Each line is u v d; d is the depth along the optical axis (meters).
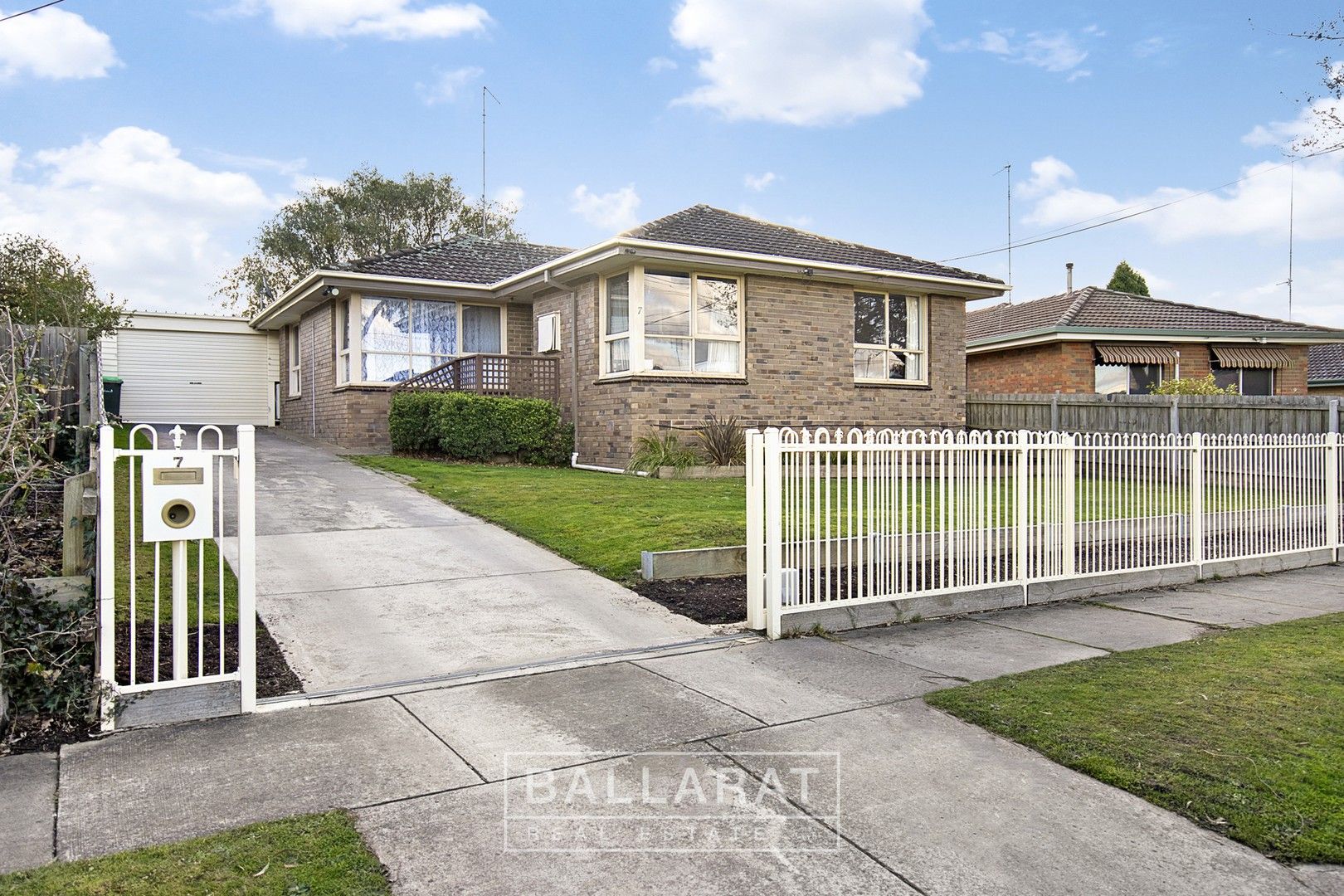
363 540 9.31
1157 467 9.31
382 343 18.58
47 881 3.13
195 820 3.63
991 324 24.97
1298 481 10.63
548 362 17.70
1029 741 4.54
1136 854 3.42
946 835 3.56
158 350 23.66
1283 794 3.90
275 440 19.72
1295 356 22.34
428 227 39.94
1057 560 8.39
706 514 10.34
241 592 4.94
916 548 7.81
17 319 15.67
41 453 5.79
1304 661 6.08
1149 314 22.55
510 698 5.21
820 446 6.93
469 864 3.31
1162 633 7.04
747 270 15.83
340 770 4.15
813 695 5.32
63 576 5.77
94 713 4.67
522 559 8.76
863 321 17.67
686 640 6.50
